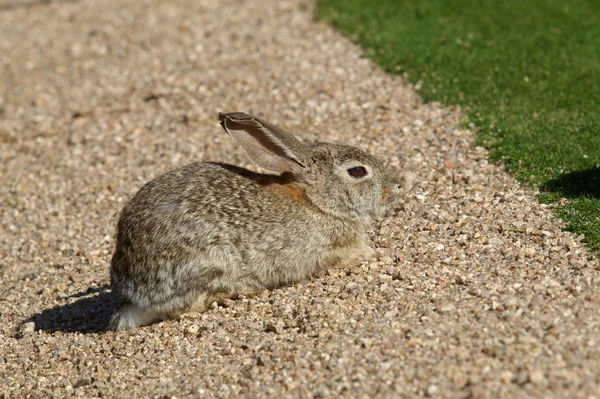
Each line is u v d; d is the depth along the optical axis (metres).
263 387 12.34
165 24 31.62
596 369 11.09
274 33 28.66
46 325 16.42
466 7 28.28
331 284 15.28
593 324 12.07
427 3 28.92
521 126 19.66
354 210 15.71
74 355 14.79
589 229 14.95
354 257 15.93
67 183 22.14
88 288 17.67
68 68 29.25
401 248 15.92
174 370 13.48
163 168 21.78
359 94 23.30
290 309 14.49
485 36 25.73
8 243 19.94
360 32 27.06
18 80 28.86
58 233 20.05
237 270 14.98
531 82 22.30
